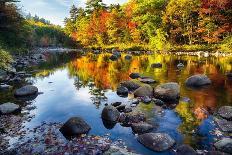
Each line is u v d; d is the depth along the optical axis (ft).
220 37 148.97
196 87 52.24
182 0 150.61
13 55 112.57
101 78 67.31
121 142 27.14
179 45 163.94
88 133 29.71
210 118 33.86
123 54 149.48
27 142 27.45
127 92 48.60
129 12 206.39
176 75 66.44
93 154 24.13
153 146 25.63
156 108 38.29
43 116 36.47
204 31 149.89
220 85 53.62
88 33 247.50
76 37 280.72
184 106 39.27
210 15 145.59
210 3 139.33
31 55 130.82
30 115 36.91
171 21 160.56
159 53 146.72
